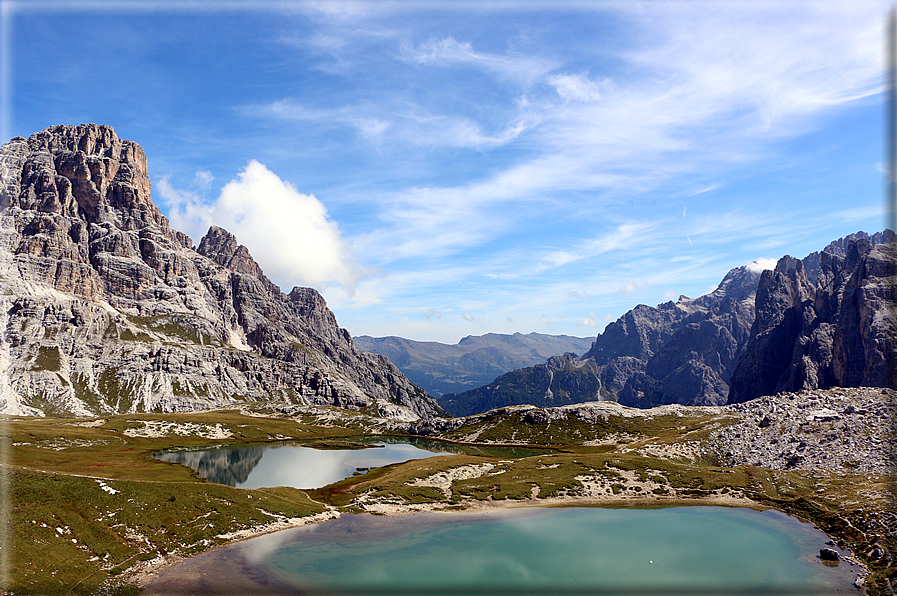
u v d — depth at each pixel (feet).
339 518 353.92
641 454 570.46
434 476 474.08
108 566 247.91
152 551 267.80
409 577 249.75
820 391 617.62
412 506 384.27
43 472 314.76
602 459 526.57
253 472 565.94
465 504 391.24
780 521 336.70
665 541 301.22
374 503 390.83
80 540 260.62
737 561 267.80
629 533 318.65
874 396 536.83
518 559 274.77
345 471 579.89
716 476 444.96
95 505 290.56
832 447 445.37
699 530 321.32
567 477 461.37
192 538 288.30
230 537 299.58
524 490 424.87
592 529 328.08
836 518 321.52
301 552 283.38
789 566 259.39
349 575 251.19
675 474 458.50
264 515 335.47
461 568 261.65
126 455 650.43
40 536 253.85
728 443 552.00
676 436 640.17
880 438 426.10
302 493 417.28
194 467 592.60
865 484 362.94
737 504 378.94
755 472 441.68
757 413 622.95
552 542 302.45
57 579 228.43
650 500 397.39
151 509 304.50
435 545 298.15
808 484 396.78
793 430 505.66
